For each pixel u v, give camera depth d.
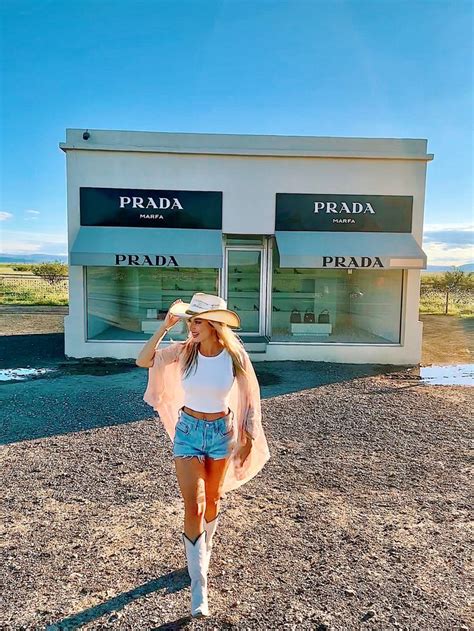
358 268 12.64
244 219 12.68
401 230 12.86
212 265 12.27
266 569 3.79
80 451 6.34
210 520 3.68
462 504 4.98
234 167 12.59
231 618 3.23
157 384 3.87
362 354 13.13
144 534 4.29
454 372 12.06
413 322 13.05
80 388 9.76
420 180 12.78
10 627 3.12
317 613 3.28
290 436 7.11
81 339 12.84
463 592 3.53
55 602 3.36
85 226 12.49
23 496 5.02
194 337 3.60
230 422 3.62
